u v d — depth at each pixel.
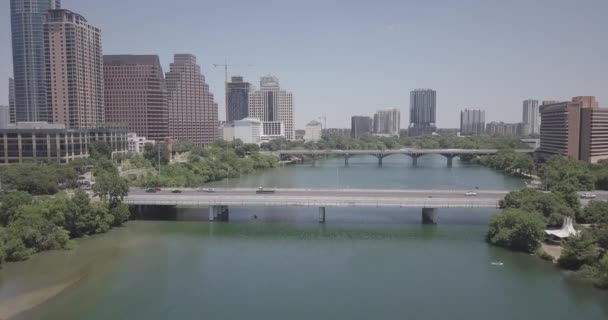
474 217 173.50
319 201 163.62
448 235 147.25
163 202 168.50
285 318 88.50
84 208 146.75
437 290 101.19
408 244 137.38
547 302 94.00
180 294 99.94
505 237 130.25
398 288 102.81
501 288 101.50
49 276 110.00
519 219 127.94
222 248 134.25
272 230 155.50
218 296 99.00
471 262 119.12
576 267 111.12
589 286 101.50
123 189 163.00
